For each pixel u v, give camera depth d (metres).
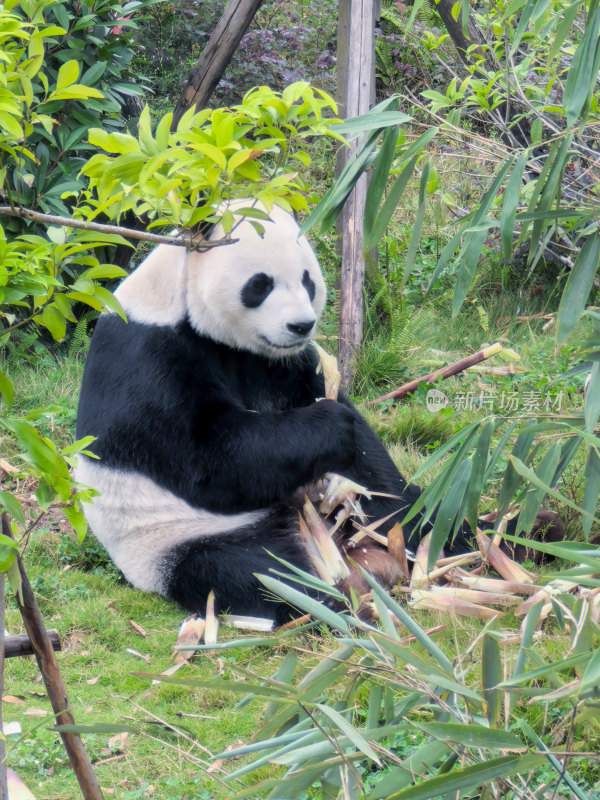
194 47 15.21
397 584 5.69
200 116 2.71
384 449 6.39
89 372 5.78
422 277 10.77
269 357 5.67
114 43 9.35
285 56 14.59
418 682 2.85
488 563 5.75
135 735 4.31
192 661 5.03
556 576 2.75
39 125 8.09
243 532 5.67
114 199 2.60
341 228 9.70
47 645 3.04
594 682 2.11
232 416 5.51
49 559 6.21
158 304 5.52
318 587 3.32
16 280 2.49
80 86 2.61
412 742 4.00
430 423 8.02
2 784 2.76
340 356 8.85
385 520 5.96
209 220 2.68
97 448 5.60
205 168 2.54
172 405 5.45
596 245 3.31
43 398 8.27
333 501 5.89
